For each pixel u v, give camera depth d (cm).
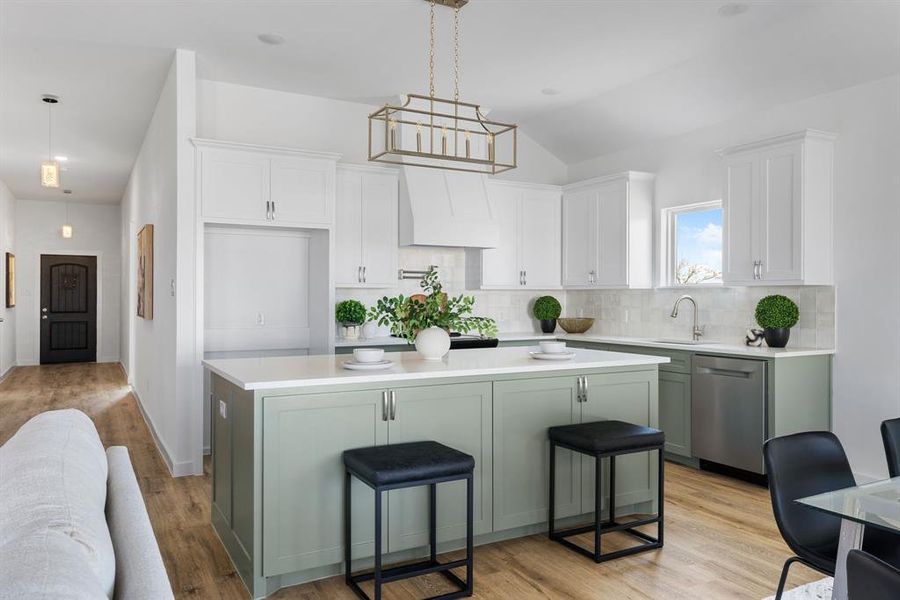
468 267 614
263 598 265
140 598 90
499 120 609
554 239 627
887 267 402
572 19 390
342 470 280
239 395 287
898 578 115
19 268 1062
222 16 385
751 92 462
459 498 307
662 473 315
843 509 167
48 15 381
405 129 543
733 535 335
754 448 418
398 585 278
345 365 307
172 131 455
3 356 913
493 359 351
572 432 308
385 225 543
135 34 411
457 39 421
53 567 77
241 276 500
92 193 995
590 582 279
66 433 146
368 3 368
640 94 514
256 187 463
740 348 443
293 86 517
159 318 528
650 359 354
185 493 403
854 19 371
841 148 426
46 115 582
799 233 418
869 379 413
